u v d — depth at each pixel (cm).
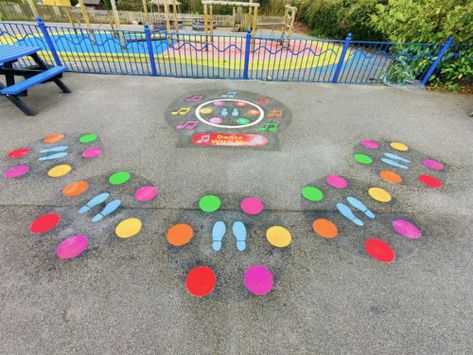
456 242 233
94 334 160
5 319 166
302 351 157
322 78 655
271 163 320
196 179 287
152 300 178
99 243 214
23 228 224
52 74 443
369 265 209
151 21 1241
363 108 489
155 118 414
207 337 161
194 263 202
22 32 1054
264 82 595
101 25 1298
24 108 397
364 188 289
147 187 272
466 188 300
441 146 381
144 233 224
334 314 176
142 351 153
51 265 197
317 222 243
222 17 1379
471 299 190
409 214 259
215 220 238
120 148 336
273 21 1376
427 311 181
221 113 440
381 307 181
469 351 161
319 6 1254
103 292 182
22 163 301
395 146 374
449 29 532
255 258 208
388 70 621
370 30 909
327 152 350
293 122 425
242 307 177
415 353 159
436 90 589
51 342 155
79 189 267
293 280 195
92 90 505
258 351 155
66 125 383
